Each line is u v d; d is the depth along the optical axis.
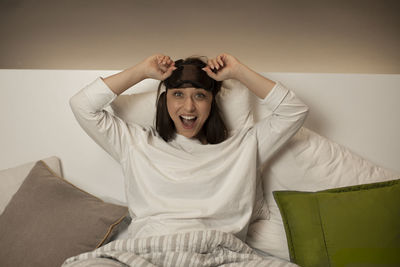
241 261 1.11
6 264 1.20
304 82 1.64
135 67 1.30
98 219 1.31
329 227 1.20
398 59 2.38
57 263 1.21
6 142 1.60
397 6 2.37
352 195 1.24
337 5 2.36
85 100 1.27
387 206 1.20
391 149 1.67
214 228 1.24
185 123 1.33
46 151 1.59
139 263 0.99
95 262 0.97
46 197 1.34
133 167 1.30
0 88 1.58
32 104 1.59
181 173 1.27
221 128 1.40
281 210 1.28
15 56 2.35
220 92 1.43
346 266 1.14
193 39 2.36
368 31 2.38
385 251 1.14
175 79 1.26
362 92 1.65
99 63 2.35
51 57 2.35
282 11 2.35
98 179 1.57
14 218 1.29
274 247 1.35
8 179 1.44
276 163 1.46
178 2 2.33
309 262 1.19
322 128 1.66
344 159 1.49
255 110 1.57
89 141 1.58
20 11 2.32
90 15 2.32
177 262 1.04
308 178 1.46
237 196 1.27
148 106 1.46
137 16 2.33
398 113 1.66
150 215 1.25
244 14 2.35
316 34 2.37
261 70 2.38
